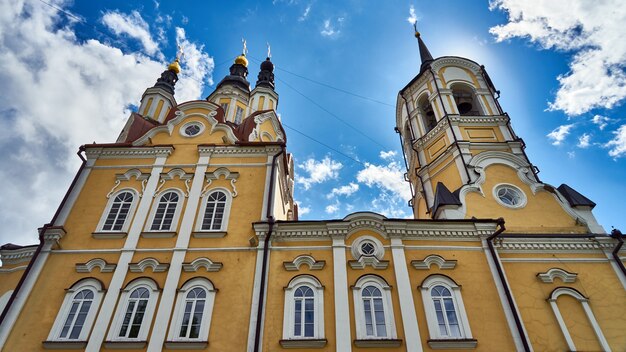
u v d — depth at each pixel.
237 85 35.75
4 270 17.30
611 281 16.06
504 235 17.27
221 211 18.28
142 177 19.55
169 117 22.53
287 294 15.34
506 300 15.21
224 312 14.86
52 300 15.38
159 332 14.36
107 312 14.91
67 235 17.34
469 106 26.31
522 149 21.97
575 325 14.88
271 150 20.61
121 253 16.64
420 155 24.62
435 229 17.33
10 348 14.14
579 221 18.23
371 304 15.16
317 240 17.05
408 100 27.67
